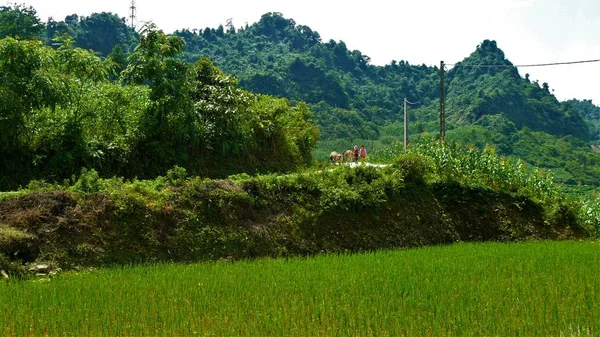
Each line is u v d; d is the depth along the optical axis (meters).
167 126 21.50
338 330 8.63
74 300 10.06
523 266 14.02
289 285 11.38
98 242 14.63
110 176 19.66
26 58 18.20
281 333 8.45
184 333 8.53
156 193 16.66
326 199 19.59
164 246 15.49
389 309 9.56
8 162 18.25
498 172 24.91
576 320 9.06
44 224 14.31
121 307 9.69
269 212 18.30
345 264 14.14
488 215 23.02
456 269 13.37
